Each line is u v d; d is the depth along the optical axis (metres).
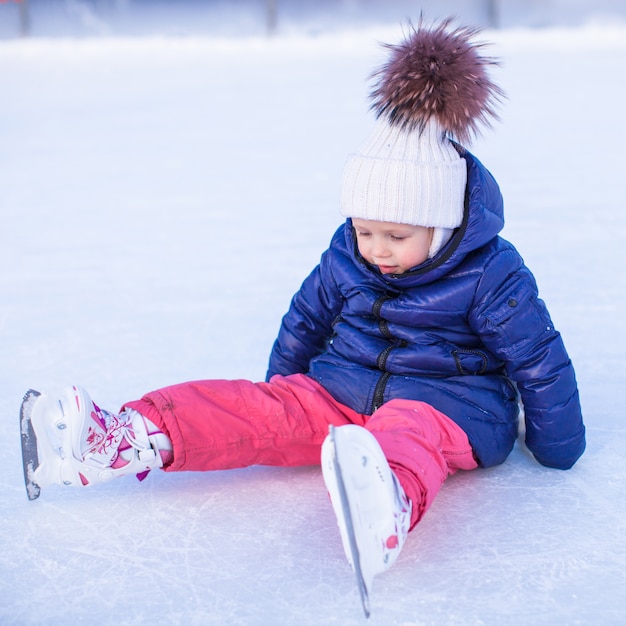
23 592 1.48
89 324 2.81
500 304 1.73
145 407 1.69
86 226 4.08
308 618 1.39
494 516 1.68
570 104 7.03
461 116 1.70
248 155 5.59
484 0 13.80
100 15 14.33
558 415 1.75
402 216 1.68
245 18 14.16
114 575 1.52
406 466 1.51
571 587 1.45
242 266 3.39
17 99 8.09
